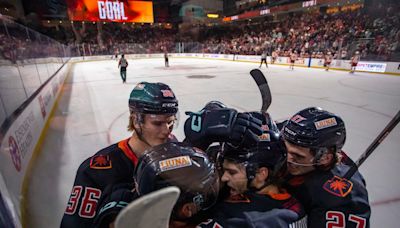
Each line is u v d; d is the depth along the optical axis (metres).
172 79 10.38
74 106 6.02
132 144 1.29
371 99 6.54
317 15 20.86
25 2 22.95
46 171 2.88
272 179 0.88
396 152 3.31
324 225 1.05
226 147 0.85
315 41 17.05
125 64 9.22
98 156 1.26
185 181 0.65
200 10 31.22
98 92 7.71
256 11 24.92
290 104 6.00
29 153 3.02
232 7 30.84
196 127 0.97
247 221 0.77
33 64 4.93
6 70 3.07
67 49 18.36
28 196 2.37
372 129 4.23
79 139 3.90
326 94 7.15
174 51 27.72
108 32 30.00
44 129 4.21
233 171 0.84
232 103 6.21
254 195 0.86
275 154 0.85
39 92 4.54
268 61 17.77
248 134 0.83
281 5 22.22
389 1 16.25
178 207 0.66
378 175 2.74
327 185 1.11
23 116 3.20
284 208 0.85
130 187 0.97
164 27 33.69
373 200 2.31
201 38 32.47
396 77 10.52
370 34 14.05
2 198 1.47
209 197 0.71
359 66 12.61
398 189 2.48
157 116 1.16
